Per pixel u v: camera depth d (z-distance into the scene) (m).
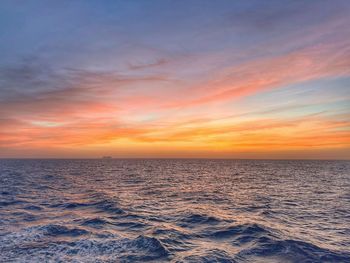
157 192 32.84
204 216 18.50
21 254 10.84
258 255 11.06
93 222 16.39
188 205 23.58
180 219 17.77
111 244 12.12
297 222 17.25
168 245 12.14
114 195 29.38
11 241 12.45
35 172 73.25
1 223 15.98
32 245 11.94
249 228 15.09
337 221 17.58
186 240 13.16
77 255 10.75
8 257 10.54
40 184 41.34
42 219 17.30
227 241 13.03
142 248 11.59
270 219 18.02
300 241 12.82
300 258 10.77
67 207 21.81
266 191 34.16
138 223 16.47
